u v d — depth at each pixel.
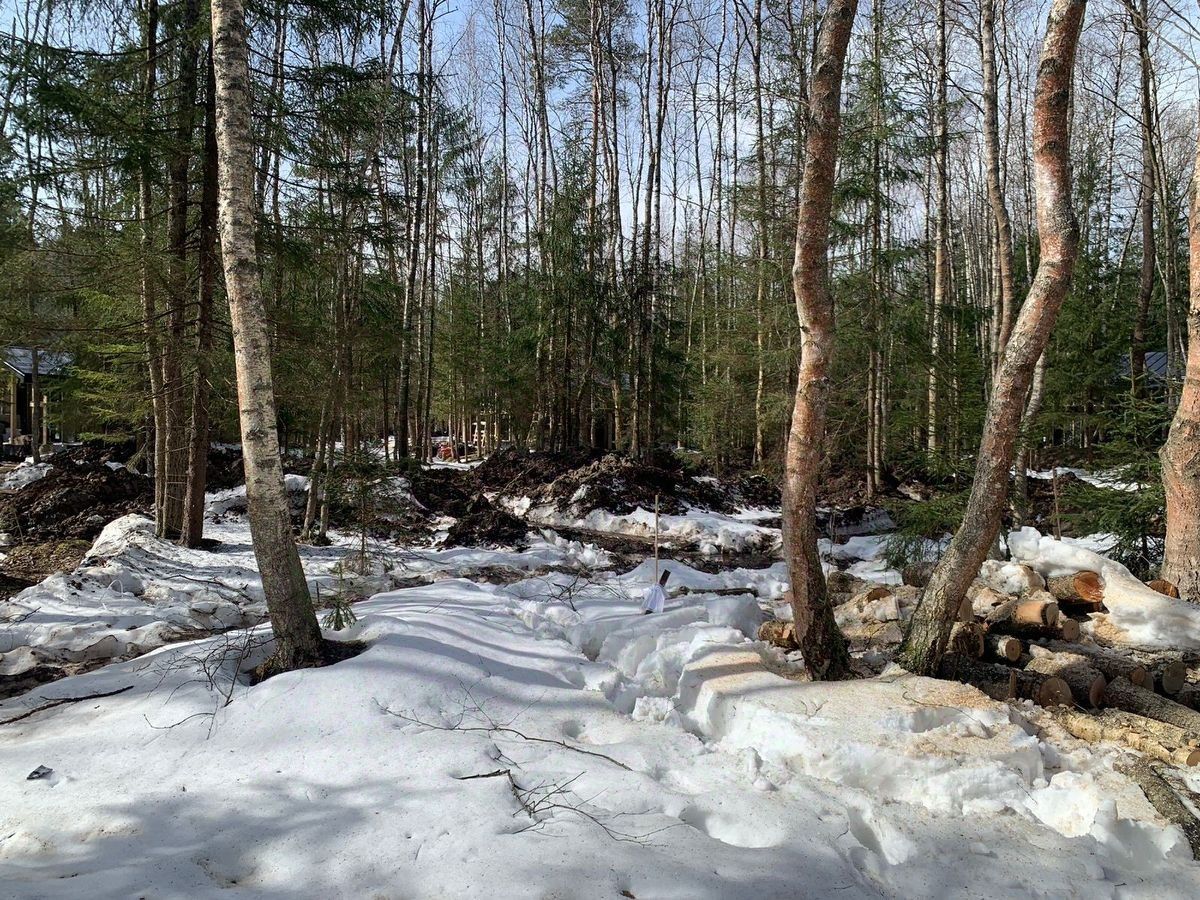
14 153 7.41
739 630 5.56
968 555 4.40
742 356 16.25
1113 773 3.60
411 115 11.62
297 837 2.88
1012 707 4.23
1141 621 5.08
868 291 13.93
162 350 8.77
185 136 8.30
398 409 17.92
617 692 4.54
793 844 2.82
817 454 4.46
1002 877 2.72
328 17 8.63
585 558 10.30
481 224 26.70
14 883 2.59
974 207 27.41
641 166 21.94
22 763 3.54
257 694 4.06
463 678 4.38
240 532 10.86
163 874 2.65
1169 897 2.65
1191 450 5.74
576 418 20.25
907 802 3.26
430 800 3.10
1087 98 18.48
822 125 4.15
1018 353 4.24
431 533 12.01
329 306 11.73
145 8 8.38
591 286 19.44
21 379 24.41
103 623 6.14
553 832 2.85
